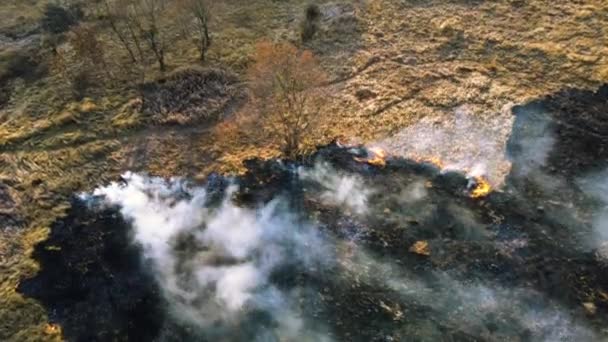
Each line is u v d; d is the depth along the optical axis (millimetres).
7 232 37188
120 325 32531
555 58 46875
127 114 44375
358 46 49406
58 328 32312
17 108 45562
